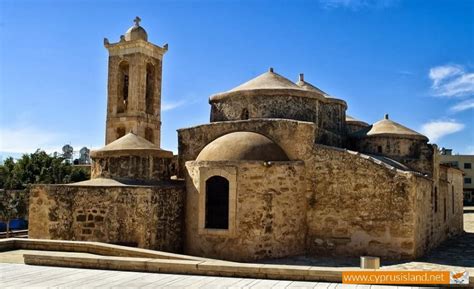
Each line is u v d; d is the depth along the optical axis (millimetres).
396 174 18234
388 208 18234
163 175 20531
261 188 18000
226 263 10641
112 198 17938
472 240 27031
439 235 24828
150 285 9406
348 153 19031
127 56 35156
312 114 21938
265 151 18734
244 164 17938
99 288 9109
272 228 18062
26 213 37250
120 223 17766
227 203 17938
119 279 9953
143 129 34656
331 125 23828
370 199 18547
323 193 19281
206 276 10305
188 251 18891
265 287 9273
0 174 48125
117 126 34906
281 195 18422
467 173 74812
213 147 19125
